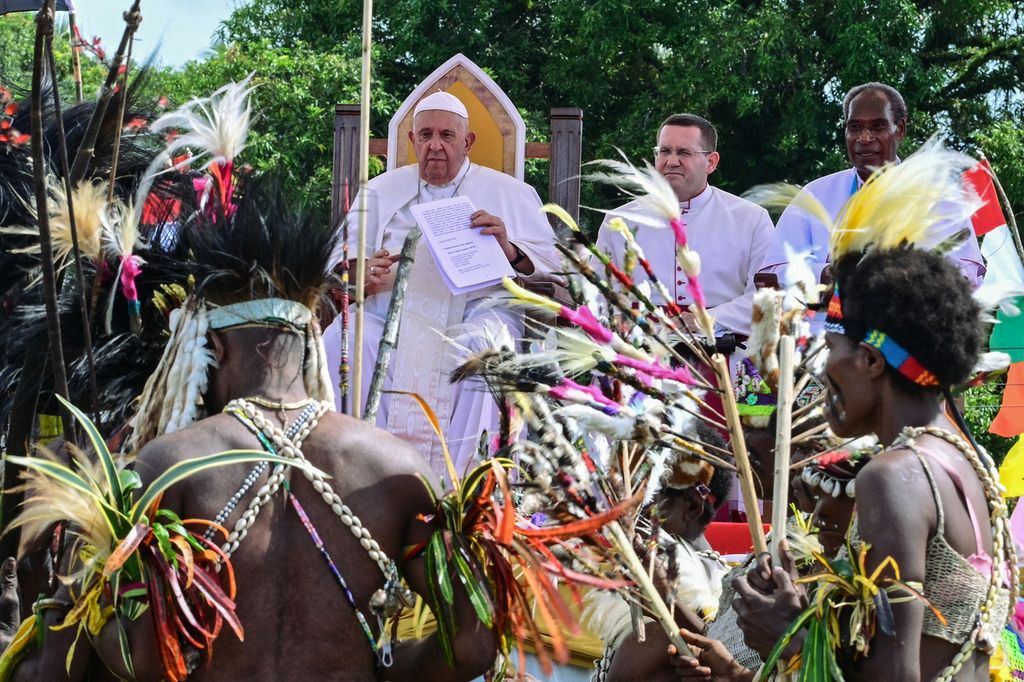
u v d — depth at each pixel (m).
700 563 4.84
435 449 8.23
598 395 4.25
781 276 8.03
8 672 3.94
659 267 9.15
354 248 8.32
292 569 3.76
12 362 5.76
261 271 4.00
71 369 5.51
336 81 21.53
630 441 4.31
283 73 21.45
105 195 5.78
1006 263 6.76
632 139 21.59
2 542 4.83
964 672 3.69
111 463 3.70
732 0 22.62
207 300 4.06
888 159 8.22
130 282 4.68
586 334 4.34
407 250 6.50
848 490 4.76
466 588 3.85
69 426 4.50
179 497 3.74
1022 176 20.22
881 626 3.48
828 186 8.38
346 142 9.72
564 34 23.52
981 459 3.83
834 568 3.72
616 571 4.46
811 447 4.86
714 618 4.75
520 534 3.99
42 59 4.33
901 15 21.61
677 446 4.20
